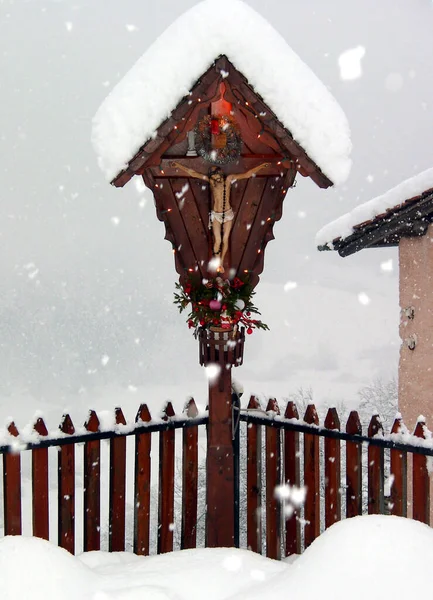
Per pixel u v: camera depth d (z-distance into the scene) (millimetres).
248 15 3939
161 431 4473
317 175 4109
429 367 5816
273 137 4059
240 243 4469
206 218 4426
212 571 2664
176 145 4359
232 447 4586
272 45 3965
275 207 4434
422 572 2037
